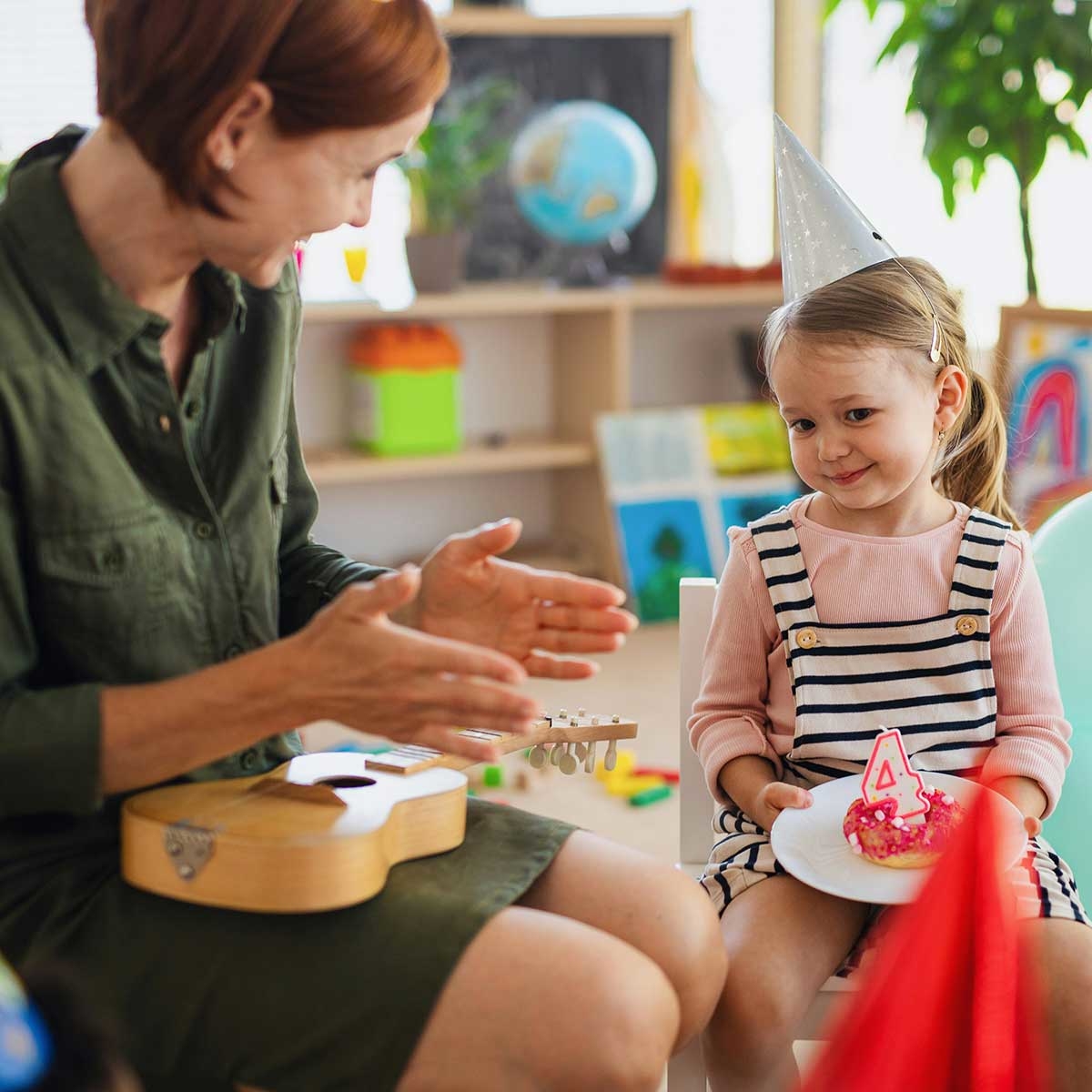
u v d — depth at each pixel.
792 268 1.38
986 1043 0.78
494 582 1.08
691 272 3.21
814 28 3.47
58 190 1.01
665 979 0.96
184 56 0.93
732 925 1.17
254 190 0.98
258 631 1.12
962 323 1.40
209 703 0.94
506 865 1.06
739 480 3.21
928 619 1.30
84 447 1.00
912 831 1.15
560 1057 0.91
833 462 1.29
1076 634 1.41
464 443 3.22
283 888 0.96
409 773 1.13
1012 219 3.22
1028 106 2.78
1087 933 1.12
